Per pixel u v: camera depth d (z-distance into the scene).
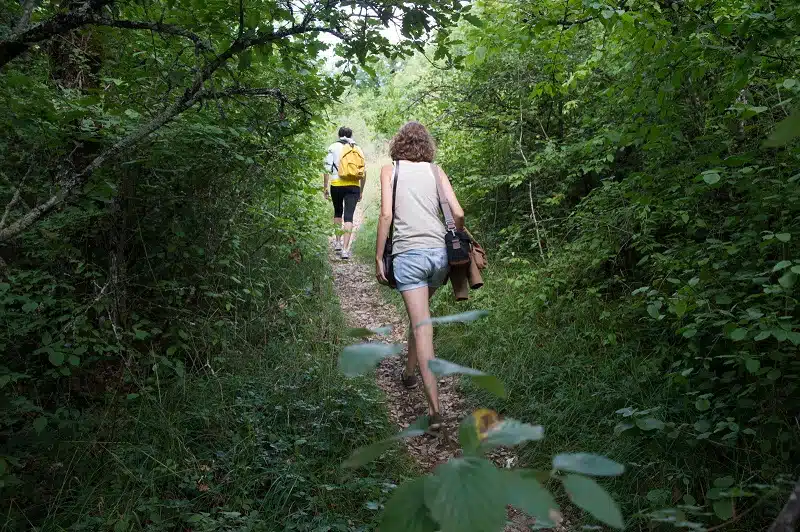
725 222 2.76
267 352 3.74
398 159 3.41
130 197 2.96
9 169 2.53
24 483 2.22
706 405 2.29
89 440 2.51
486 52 3.91
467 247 3.30
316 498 2.44
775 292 2.12
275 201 4.76
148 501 2.26
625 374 3.31
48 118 2.25
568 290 4.34
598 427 2.95
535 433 0.53
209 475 2.52
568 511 2.41
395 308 5.50
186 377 3.13
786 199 2.36
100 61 3.09
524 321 4.32
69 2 1.91
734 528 2.07
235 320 3.72
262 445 2.81
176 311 3.37
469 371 0.55
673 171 2.96
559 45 3.73
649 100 3.02
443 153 6.67
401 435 0.57
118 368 3.11
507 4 3.86
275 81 3.33
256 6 2.20
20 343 2.61
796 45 2.55
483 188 5.98
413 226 3.22
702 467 2.37
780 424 2.23
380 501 2.47
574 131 5.25
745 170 2.40
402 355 4.41
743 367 2.42
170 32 2.04
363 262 7.48
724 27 2.47
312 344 4.11
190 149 3.17
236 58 2.73
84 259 2.97
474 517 0.43
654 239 3.72
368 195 11.55
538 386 3.50
